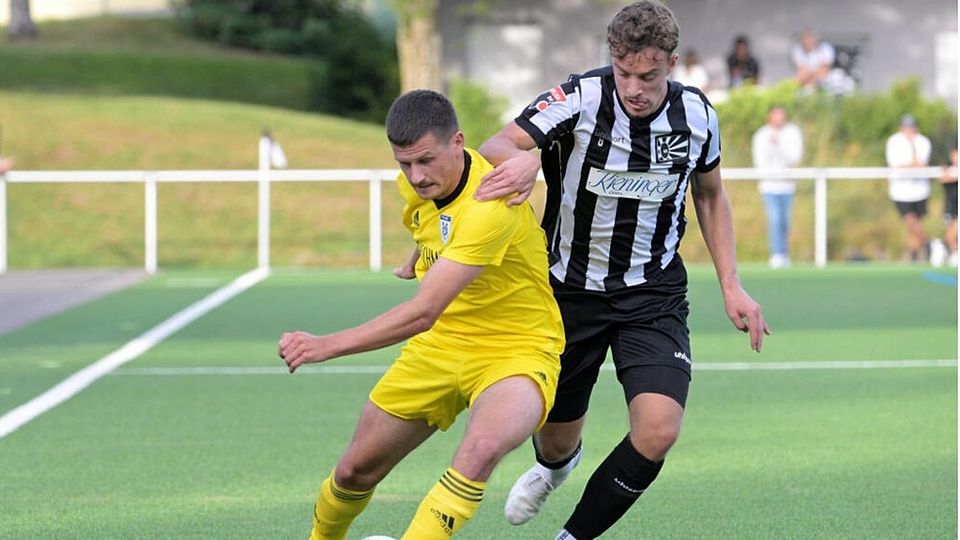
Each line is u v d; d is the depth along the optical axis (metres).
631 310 12.77
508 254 11.52
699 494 16.17
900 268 44.09
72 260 47.38
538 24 71.69
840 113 50.28
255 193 53.03
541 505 13.78
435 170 11.14
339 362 26.92
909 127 45.75
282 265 47.53
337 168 55.34
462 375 11.65
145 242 48.84
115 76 81.88
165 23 100.75
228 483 16.91
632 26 11.65
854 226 48.94
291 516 15.29
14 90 73.62
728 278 13.02
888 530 14.54
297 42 96.25
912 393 23.16
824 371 25.52
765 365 26.23
